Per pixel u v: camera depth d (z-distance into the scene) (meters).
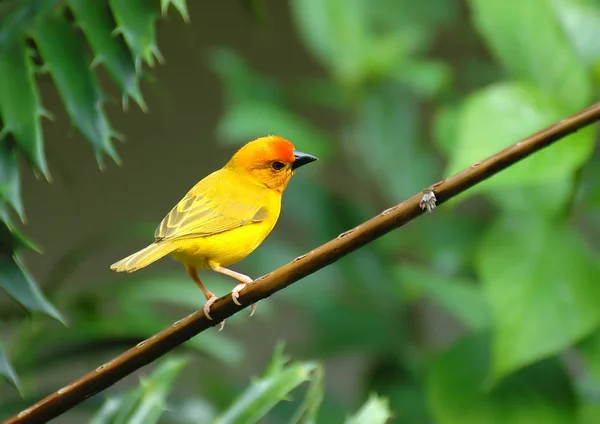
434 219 10.45
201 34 14.93
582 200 7.57
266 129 9.90
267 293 4.53
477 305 9.41
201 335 7.76
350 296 10.44
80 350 7.67
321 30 10.75
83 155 14.90
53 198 14.84
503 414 7.61
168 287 7.73
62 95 4.95
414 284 9.89
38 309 4.72
